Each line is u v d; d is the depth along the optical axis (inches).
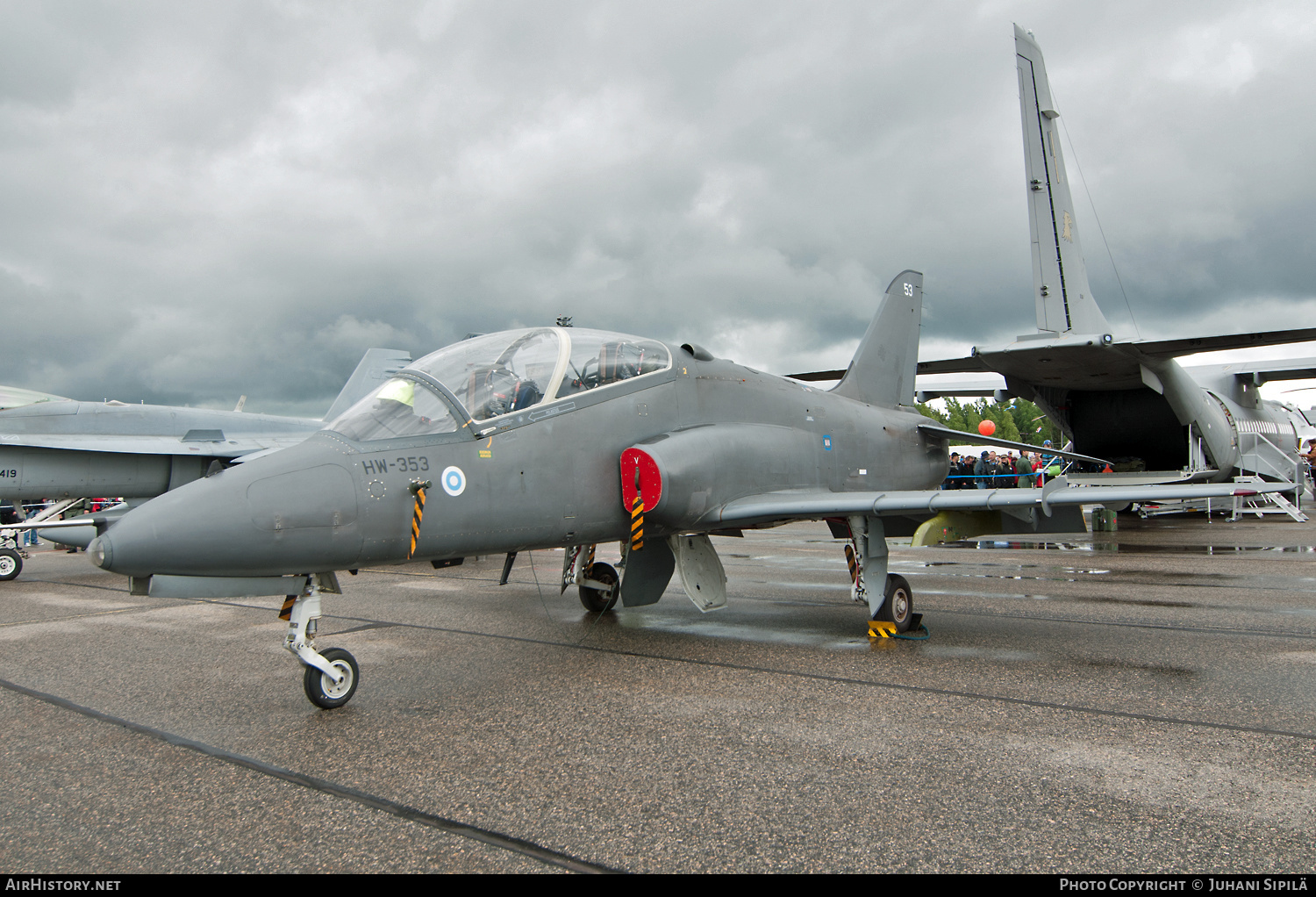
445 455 191.3
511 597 355.6
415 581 418.0
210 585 161.2
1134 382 601.9
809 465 297.1
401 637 260.5
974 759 141.0
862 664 216.7
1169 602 315.6
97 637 263.7
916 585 372.8
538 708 176.7
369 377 743.1
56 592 387.9
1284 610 294.2
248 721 169.5
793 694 185.9
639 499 225.6
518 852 107.6
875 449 343.9
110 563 144.3
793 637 254.7
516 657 229.1
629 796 126.3
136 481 543.2
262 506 159.0
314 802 125.5
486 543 200.1
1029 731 156.4
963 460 935.7
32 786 133.4
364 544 173.8
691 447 239.5
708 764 140.0
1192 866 101.5
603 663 221.5
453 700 184.7
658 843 109.9
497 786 131.0
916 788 128.0
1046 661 216.8
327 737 157.8
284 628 277.6
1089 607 304.8
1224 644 235.9
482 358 213.9
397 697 187.5
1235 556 487.5
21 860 107.0
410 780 134.3
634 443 237.9
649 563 286.8
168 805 125.1
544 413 216.2
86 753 149.7
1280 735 152.9
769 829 113.9
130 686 199.2
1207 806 120.1
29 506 781.9
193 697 189.0
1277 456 759.7
